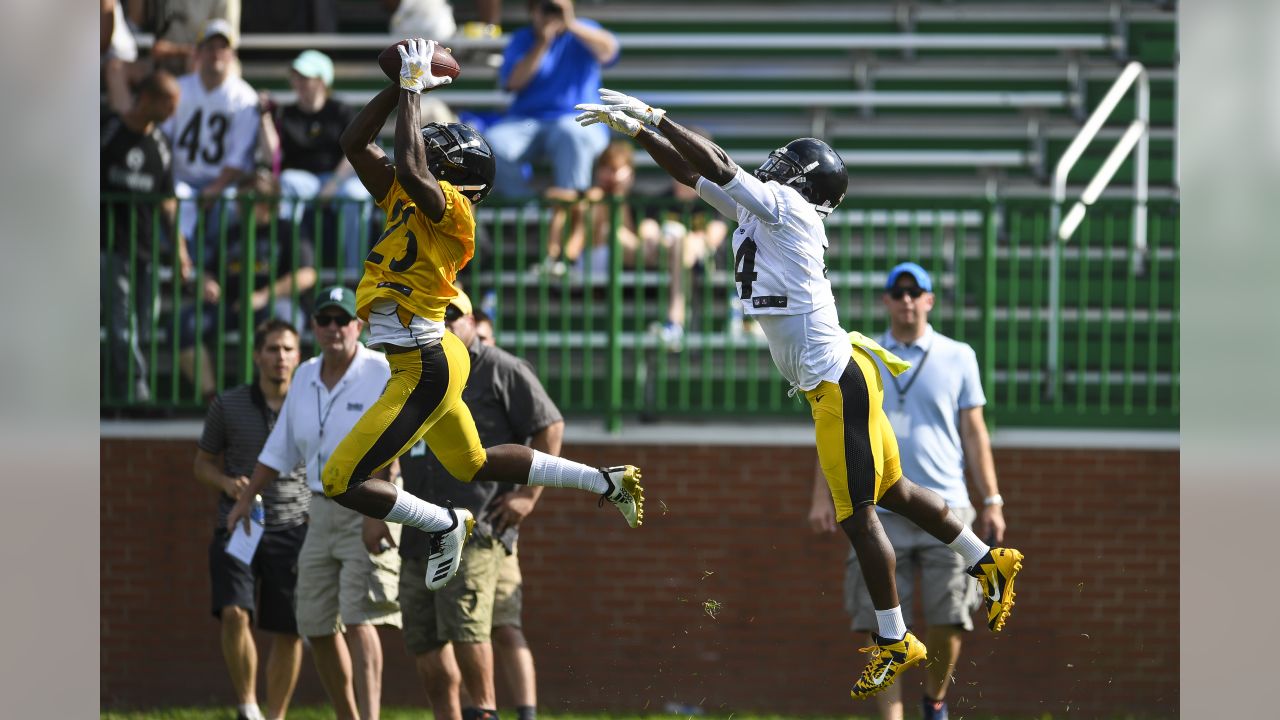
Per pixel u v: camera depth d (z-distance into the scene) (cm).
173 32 4466
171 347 3712
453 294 1847
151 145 3594
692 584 3431
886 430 1962
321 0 4772
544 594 3431
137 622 3531
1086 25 4956
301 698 3531
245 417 2883
